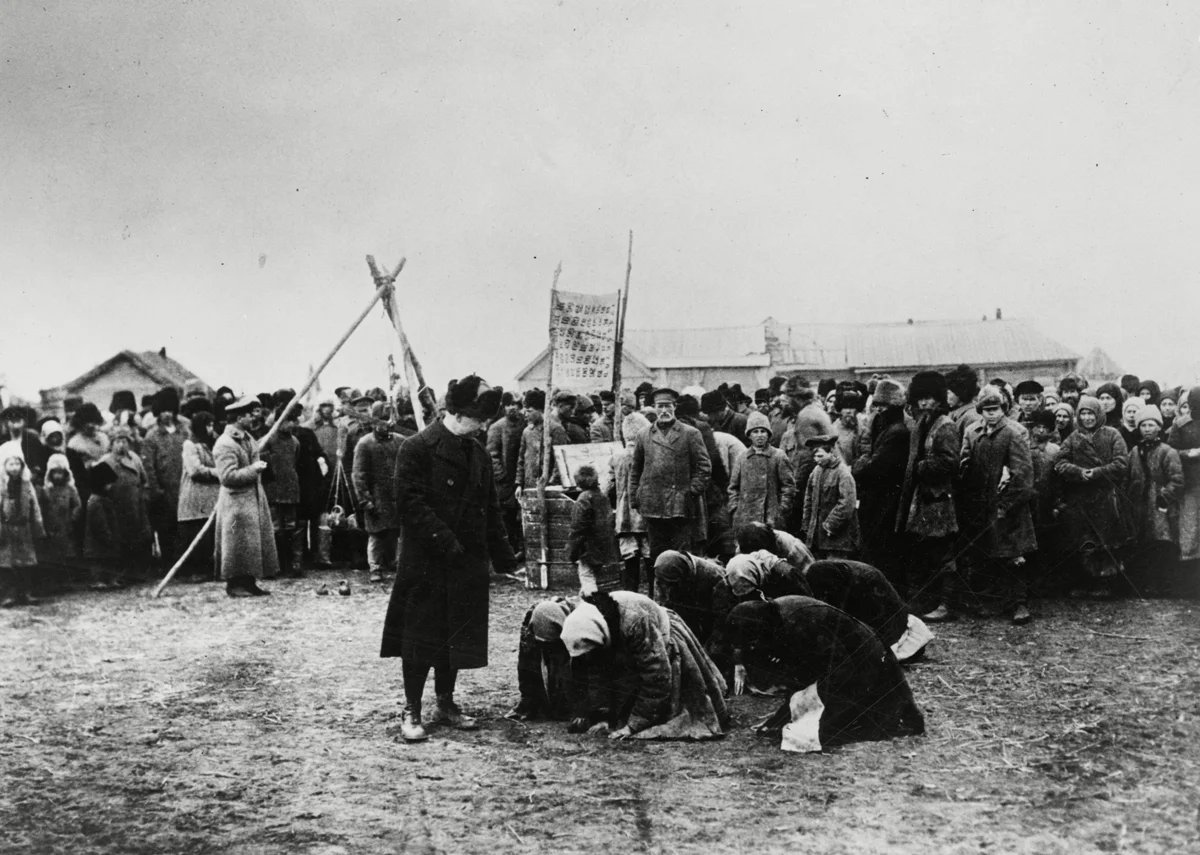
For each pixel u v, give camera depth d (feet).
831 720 15.83
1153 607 25.75
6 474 29.99
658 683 16.31
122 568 34.42
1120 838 11.83
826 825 12.47
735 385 37.04
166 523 36.37
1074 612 25.45
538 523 31.40
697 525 27.50
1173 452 27.20
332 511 37.93
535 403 35.29
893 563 26.21
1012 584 25.22
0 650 23.95
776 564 18.92
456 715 17.67
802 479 28.81
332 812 13.46
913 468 25.90
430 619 16.72
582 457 32.35
